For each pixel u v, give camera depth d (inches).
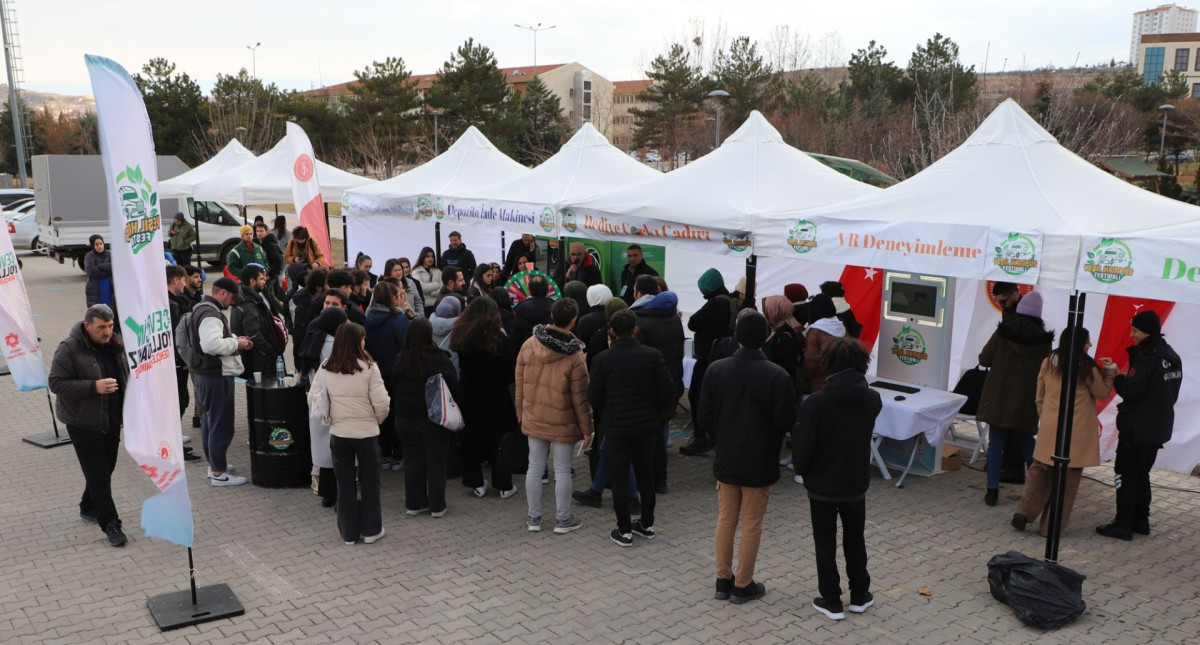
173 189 625.9
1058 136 978.7
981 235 223.6
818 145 1379.2
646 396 237.3
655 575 226.4
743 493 206.5
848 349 193.3
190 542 204.4
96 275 561.0
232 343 279.7
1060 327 335.6
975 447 315.9
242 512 269.3
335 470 243.3
